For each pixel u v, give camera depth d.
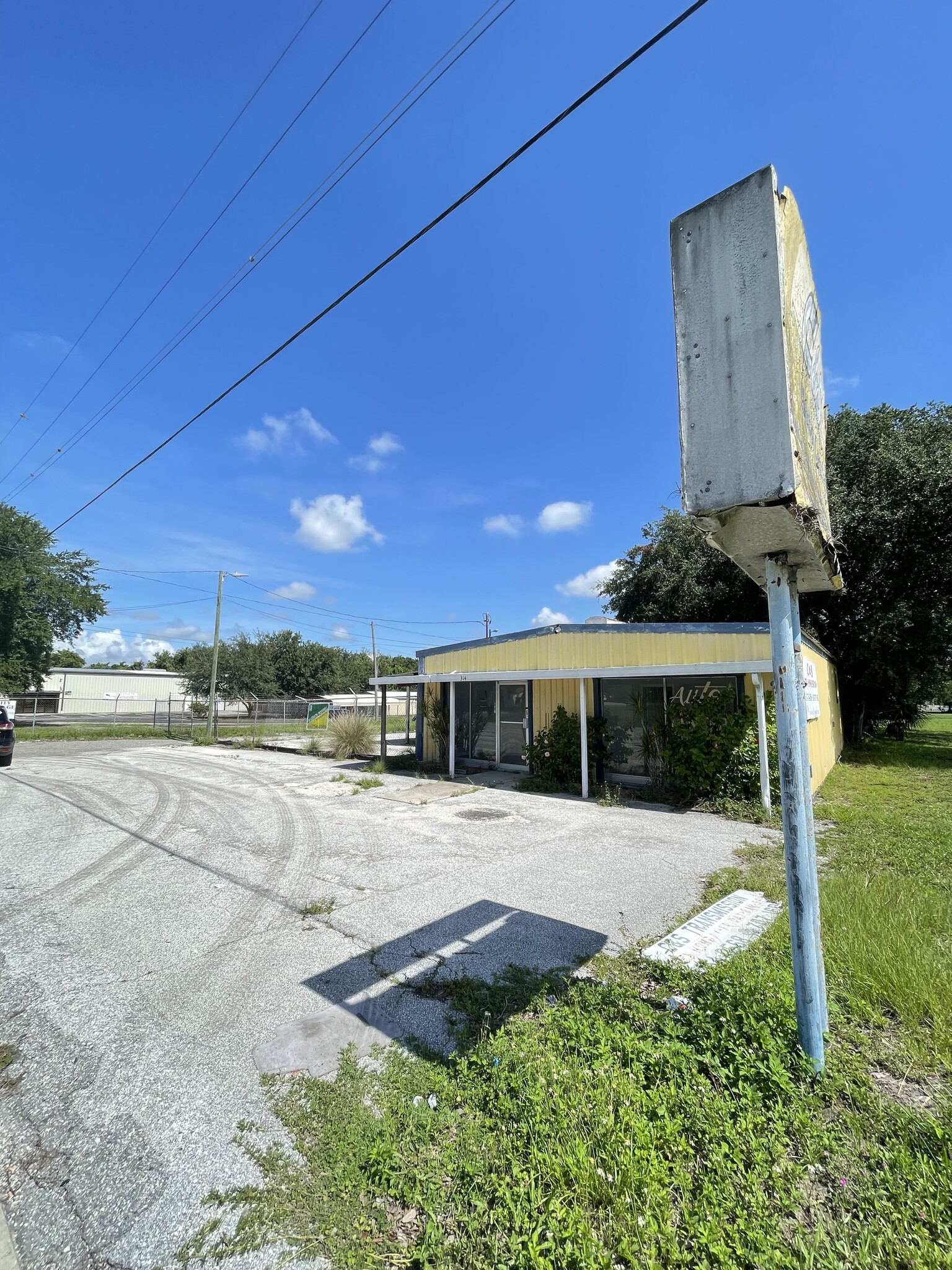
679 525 21.61
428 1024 3.08
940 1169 1.98
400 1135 2.26
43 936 4.26
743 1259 1.67
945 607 16.31
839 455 18.08
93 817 8.48
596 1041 2.77
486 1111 2.38
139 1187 2.07
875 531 16.38
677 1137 2.13
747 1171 2.00
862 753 16.69
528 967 3.66
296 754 17.84
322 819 8.23
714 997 3.03
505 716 12.83
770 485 2.43
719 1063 2.55
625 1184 1.92
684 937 3.89
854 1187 1.93
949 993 3.04
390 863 6.04
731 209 2.65
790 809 2.65
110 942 4.15
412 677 12.87
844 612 18.11
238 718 37.34
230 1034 3.01
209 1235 1.87
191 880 5.52
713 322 2.67
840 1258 1.69
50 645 33.56
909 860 5.65
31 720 34.44
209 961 3.84
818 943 2.61
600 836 7.07
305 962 3.80
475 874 5.62
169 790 10.88
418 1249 1.77
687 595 20.73
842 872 5.27
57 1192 2.06
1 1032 3.07
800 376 2.77
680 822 7.83
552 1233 1.75
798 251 2.92
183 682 44.50
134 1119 2.41
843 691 19.20
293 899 4.99
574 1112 2.29
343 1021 3.12
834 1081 2.44
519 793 10.22
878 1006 3.06
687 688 9.66
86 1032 3.04
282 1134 2.31
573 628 11.30
